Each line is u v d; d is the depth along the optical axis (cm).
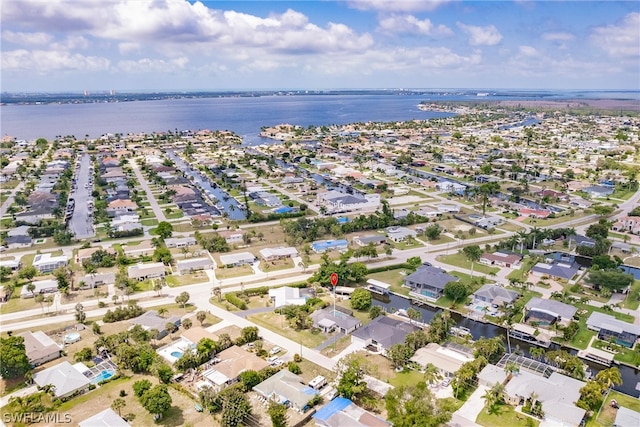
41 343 13825
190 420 10969
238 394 11175
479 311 16588
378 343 14088
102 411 10975
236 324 15538
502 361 13175
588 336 14850
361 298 16612
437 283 17812
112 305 16762
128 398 11788
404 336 14288
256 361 13012
